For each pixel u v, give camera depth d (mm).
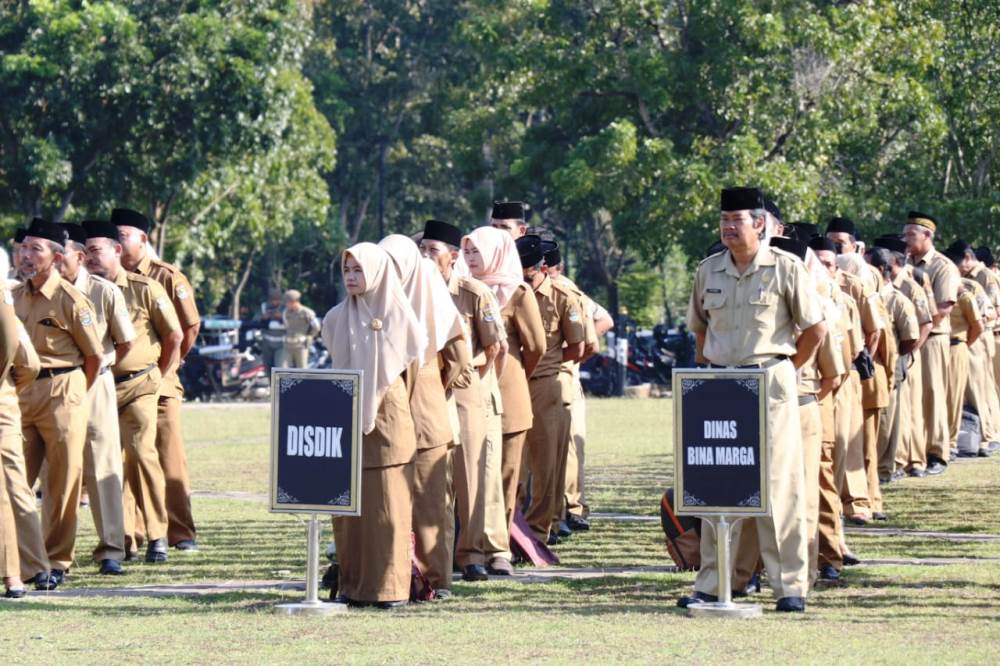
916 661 9367
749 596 12203
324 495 11312
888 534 16062
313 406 11320
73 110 46562
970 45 45844
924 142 45500
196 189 51344
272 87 49500
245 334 47781
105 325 14445
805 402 12000
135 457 14828
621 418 36156
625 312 66125
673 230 45844
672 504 13781
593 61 48219
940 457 22469
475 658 9570
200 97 48281
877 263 20375
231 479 22422
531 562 14398
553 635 10391
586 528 16797
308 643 10141
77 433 13578
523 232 15953
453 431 12953
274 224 59562
